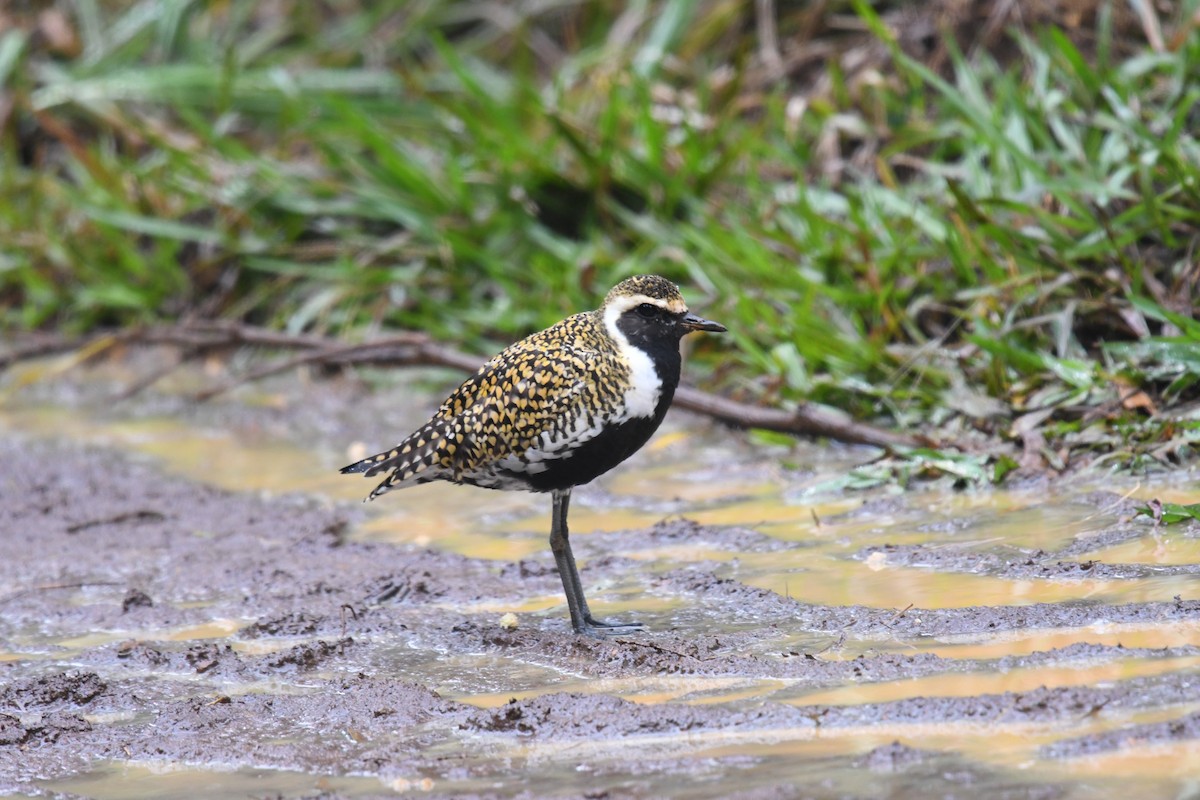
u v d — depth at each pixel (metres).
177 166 18.78
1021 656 7.59
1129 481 10.45
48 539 12.05
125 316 18.70
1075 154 13.55
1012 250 12.76
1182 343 10.91
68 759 7.61
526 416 9.03
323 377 16.78
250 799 6.91
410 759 7.20
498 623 9.16
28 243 18.98
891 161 15.58
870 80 16.17
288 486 13.26
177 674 8.85
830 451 12.60
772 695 7.53
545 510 11.94
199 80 20.00
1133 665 7.29
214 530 12.03
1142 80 14.66
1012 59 15.99
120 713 8.30
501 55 20.98
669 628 8.87
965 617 8.25
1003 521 10.08
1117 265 12.55
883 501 10.98
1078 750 6.44
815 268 14.00
